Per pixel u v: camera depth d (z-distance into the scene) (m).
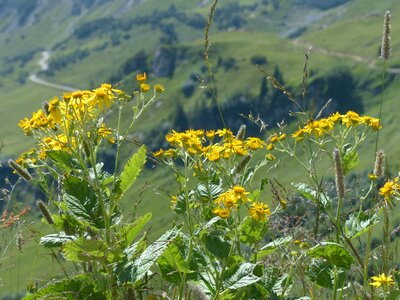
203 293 0.90
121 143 0.92
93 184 0.90
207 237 0.95
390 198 0.94
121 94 0.91
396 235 0.94
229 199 0.92
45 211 0.94
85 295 0.86
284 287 0.94
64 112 0.89
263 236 0.98
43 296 0.87
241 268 0.93
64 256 0.85
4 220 0.94
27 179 0.96
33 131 0.94
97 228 0.90
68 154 0.91
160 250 0.85
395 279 0.94
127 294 0.87
